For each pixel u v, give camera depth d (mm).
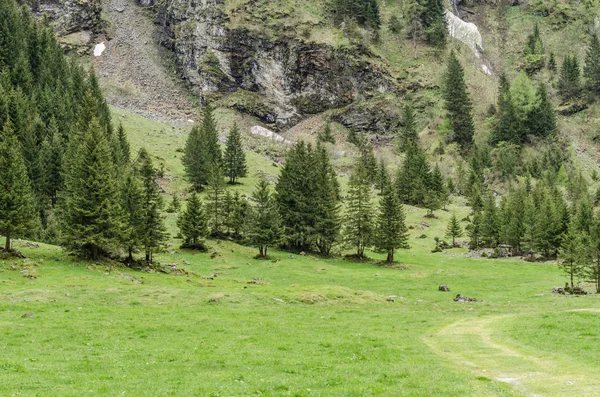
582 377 26438
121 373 28094
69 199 83125
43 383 25375
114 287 63844
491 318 51062
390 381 25125
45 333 40938
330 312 56312
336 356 32906
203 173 164250
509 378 26453
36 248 84562
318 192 120688
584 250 78312
